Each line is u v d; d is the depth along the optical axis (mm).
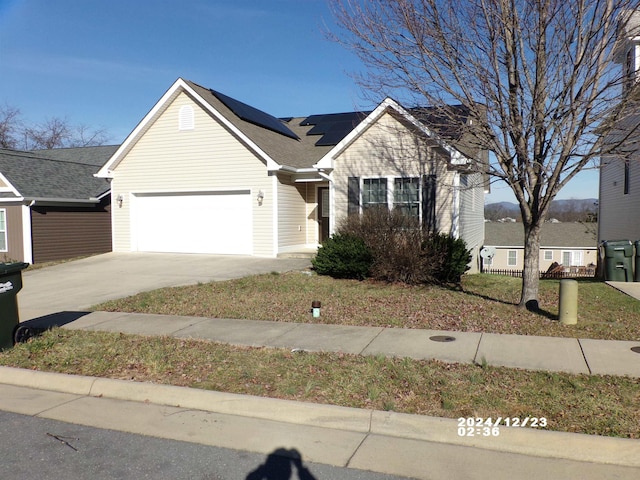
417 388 5148
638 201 18328
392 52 8484
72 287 12555
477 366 5738
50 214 18766
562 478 3684
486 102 8086
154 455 4168
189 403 5234
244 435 4523
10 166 18875
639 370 5500
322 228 18750
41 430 4688
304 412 4789
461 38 8109
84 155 26797
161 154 18141
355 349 6559
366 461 4008
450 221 14297
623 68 7918
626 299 9734
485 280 12719
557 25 7547
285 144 18594
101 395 5613
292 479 3756
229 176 17250
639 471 3773
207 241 17828
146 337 7461
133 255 18156
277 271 13820
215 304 9727
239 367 5984
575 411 4504
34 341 7234
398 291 10773
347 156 15508
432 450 4168
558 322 7707
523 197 8398
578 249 41312
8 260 18266
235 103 18781
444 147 12906
